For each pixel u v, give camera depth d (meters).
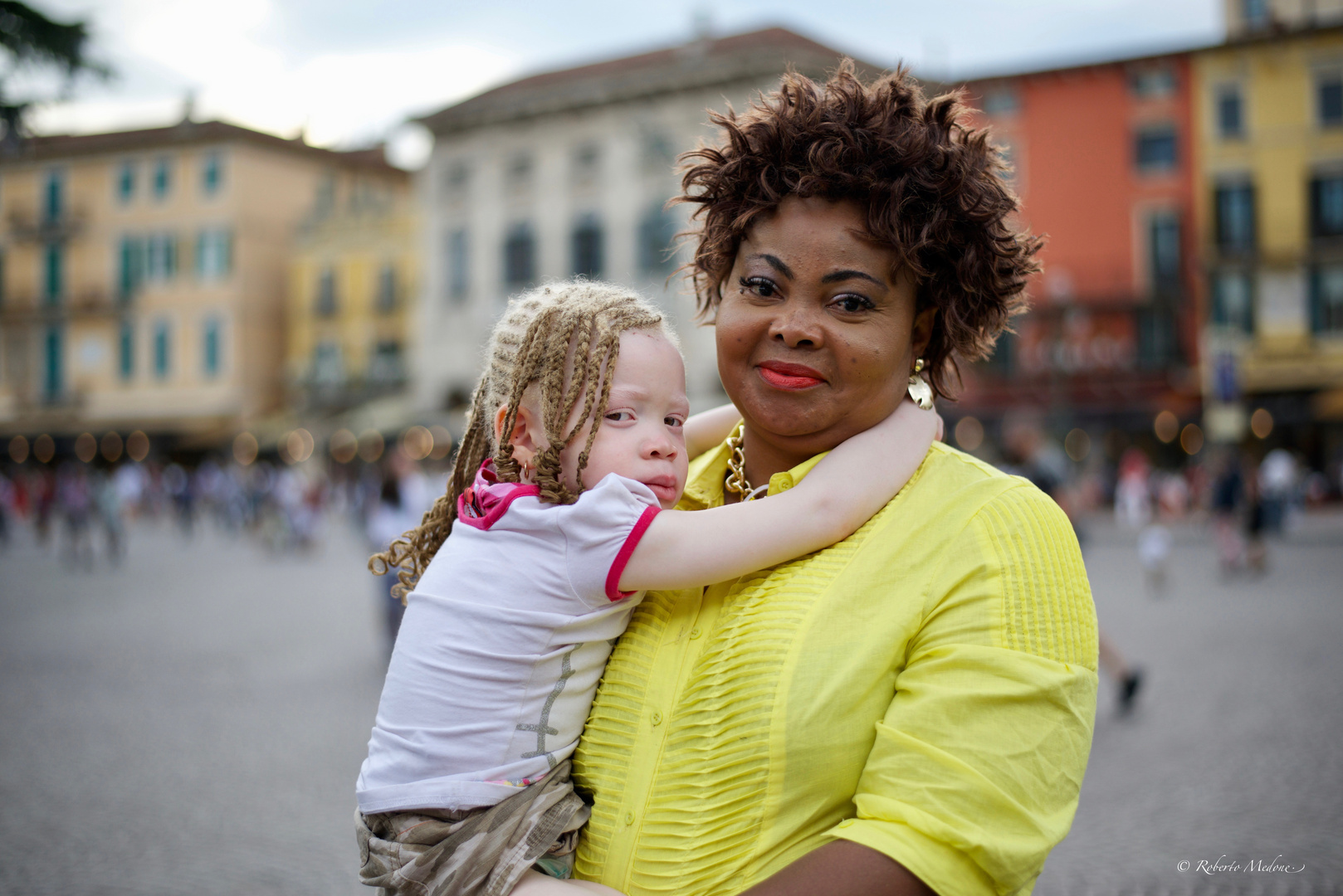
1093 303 29.59
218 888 4.25
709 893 1.24
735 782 1.25
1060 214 30.11
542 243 30.83
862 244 1.33
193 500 28.66
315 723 6.93
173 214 39.84
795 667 1.24
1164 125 29.38
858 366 1.33
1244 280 29.27
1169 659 8.41
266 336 39.78
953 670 1.18
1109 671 6.71
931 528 1.28
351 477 38.25
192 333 39.62
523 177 31.20
